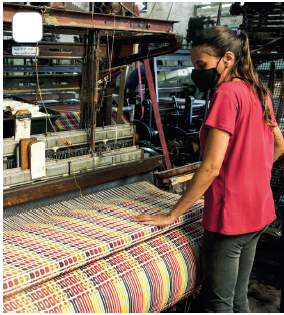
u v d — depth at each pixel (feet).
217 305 4.81
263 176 4.51
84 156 6.11
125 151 6.77
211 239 4.63
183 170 7.39
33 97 12.66
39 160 5.30
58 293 4.05
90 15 5.82
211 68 4.46
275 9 10.38
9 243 4.44
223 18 26.32
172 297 5.25
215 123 4.17
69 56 9.40
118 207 5.77
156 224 5.05
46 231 4.83
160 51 7.58
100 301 4.25
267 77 9.30
